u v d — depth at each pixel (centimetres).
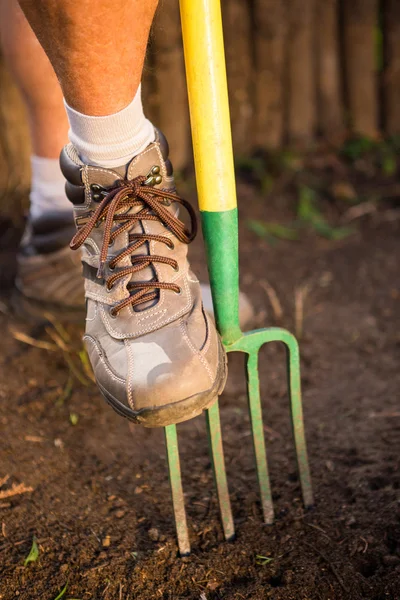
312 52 281
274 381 177
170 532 130
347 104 292
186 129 273
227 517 127
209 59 111
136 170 117
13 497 137
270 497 131
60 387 173
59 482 143
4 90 242
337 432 156
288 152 287
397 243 239
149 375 109
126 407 112
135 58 107
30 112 159
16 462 146
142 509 137
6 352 185
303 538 128
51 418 162
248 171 283
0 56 237
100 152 114
